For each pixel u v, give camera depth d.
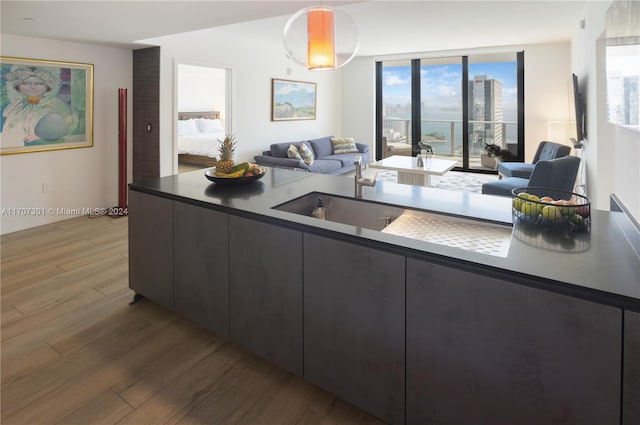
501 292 1.29
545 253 1.40
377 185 2.69
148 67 5.13
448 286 1.40
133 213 2.69
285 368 1.97
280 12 3.23
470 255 1.39
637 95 1.78
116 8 3.09
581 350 1.18
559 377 1.22
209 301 2.27
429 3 4.45
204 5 3.03
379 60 8.35
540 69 7.04
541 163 4.15
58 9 3.16
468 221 1.90
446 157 8.21
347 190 2.52
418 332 1.49
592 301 1.14
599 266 1.28
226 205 2.11
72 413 1.79
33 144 4.49
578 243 1.50
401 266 1.50
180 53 5.25
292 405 1.85
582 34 4.86
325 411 1.81
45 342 2.32
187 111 9.49
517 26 5.57
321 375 1.82
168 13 3.29
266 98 6.77
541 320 1.23
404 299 1.51
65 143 4.77
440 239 1.71
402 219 2.04
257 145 6.68
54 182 4.74
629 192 2.29
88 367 2.11
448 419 1.47
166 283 2.52
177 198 2.36
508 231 1.78
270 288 1.96
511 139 7.57
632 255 1.37
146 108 5.23
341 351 1.73
